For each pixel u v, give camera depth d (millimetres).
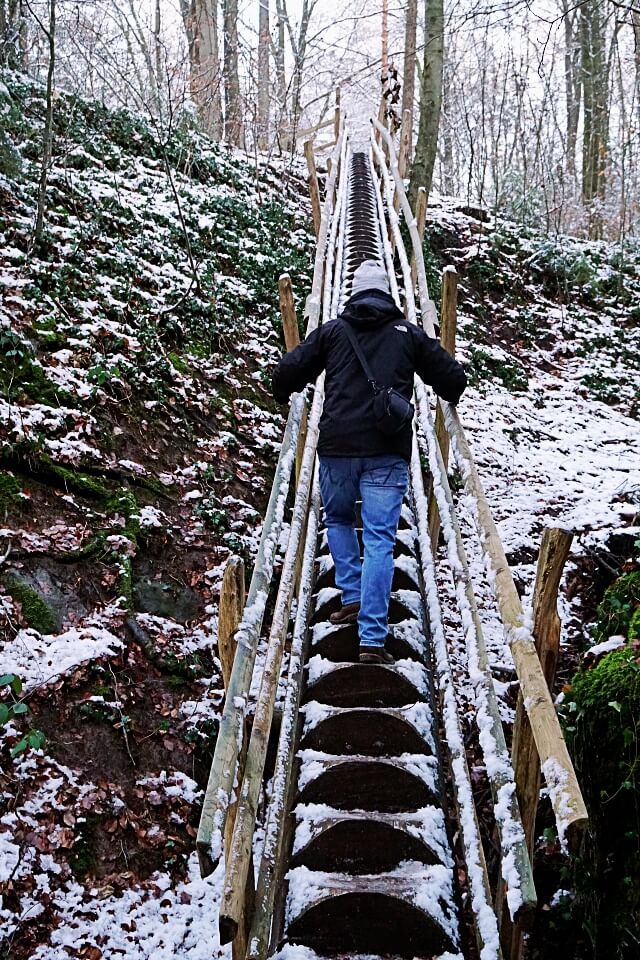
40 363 5223
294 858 2674
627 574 5043
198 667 4211
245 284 7906
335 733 3014
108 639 4039
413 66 17172
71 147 8383
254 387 6562
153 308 6477
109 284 6387
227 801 1960
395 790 2834
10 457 4516
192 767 3828
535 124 17016
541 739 1930
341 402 3328
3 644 3781
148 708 3928
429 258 10195
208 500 5172
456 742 2760
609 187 15531
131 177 8859
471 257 10562
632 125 15242
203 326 6703
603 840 3375
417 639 3480
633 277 11258
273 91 16703
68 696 3758
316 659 3355
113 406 5305
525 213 12992
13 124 7883
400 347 3369
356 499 3414
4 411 4691
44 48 10945
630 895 3137
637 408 8664
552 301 10500
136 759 3717
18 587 4027
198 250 7965
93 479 4781
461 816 2514
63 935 3055
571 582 5516
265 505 5527
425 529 3994
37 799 3365
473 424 7480
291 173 12211
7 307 5457
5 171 6875
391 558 3258
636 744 3326
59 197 7211
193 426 5723
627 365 9523
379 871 2641
